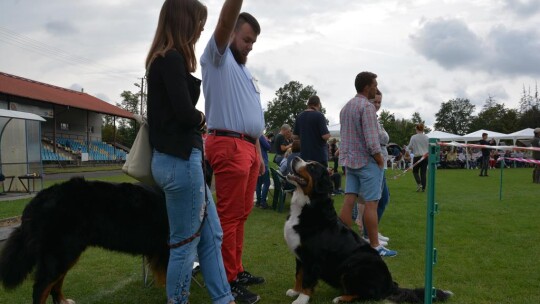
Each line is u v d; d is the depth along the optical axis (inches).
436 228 278.4
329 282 159.6
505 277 178.9
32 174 522.0
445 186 562.9
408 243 239.0
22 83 1197.1
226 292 124.3
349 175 217.8
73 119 1398.9
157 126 110.0
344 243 156.3
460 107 3604.8
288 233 158.9
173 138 108.7
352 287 150.7
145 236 135.6
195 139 112.8
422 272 187.2
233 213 150.7
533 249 223.5
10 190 514.3
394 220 309.1
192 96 114.4
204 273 124.3
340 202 407.5
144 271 168.6
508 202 399.9
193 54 113.7
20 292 161.6
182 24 110.6
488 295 157.2
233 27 130.3
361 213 268.7
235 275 153.0
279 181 354.0
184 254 115.6
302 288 153.7
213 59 139.3
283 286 171.8
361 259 151.6
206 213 118.3
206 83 147.0
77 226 127.4
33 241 124.2
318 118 281.9
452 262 200.2
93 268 192.9
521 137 1108.5
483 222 297.7
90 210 129.3
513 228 276.2
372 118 201.8
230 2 122.1
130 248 135.6
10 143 519.8
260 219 319.3
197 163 112.8
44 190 129.0
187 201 112.5
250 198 163.3
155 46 111.7
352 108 208.4
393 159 1022.4
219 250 125.3
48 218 125.1
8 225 243.0
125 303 151.3
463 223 294.7
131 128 2268.7
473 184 591.8
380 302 146.9
